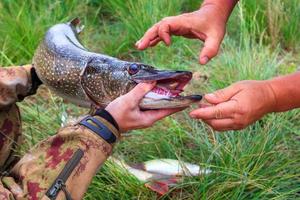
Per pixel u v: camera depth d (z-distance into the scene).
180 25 1.42
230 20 2.37
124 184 1.52
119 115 1.16
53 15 2.28
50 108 1.82
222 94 1.26
